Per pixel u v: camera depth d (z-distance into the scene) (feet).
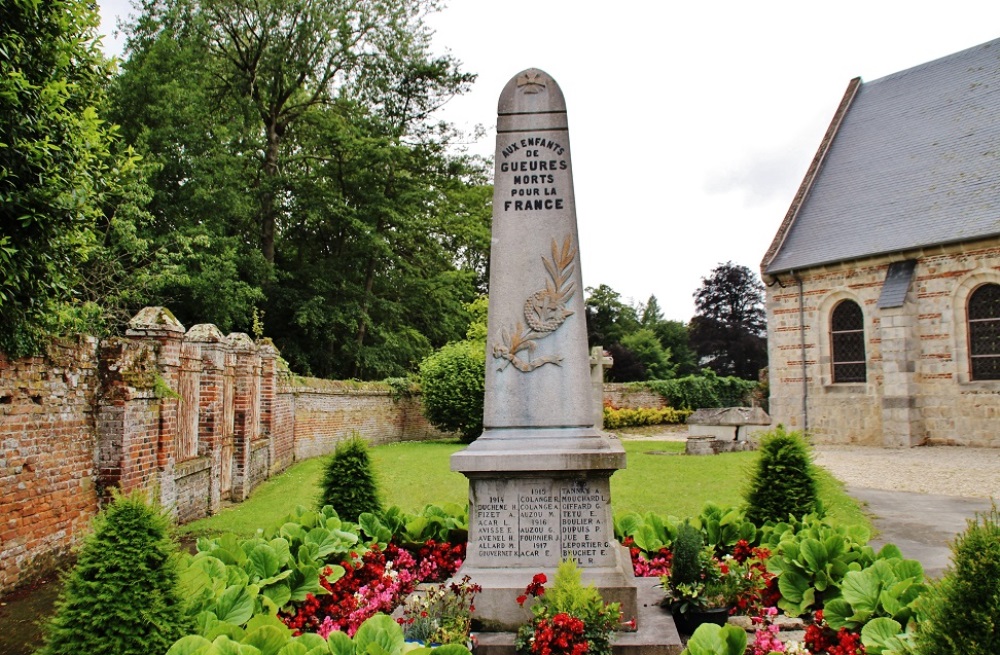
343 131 96.58
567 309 18.11
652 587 19.36
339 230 101.40
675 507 36.29
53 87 24.77
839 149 91.66
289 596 17.46
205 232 74.08
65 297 29.32
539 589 15.83
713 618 17.10
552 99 18.81
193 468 35.01
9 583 22.44
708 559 17.98
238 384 43.09
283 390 58.23
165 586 12.74
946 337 70.38
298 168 103.91
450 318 118.93
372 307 104.78
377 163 98.22
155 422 31.04
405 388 89.61
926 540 30.86
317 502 26.43
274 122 98.63
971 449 67.15
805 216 87.15
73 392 26.48
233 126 86.43
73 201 25.11
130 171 35.88
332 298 100.37
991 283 67.87
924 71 89.71
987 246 67.62
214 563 16.67
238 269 86.38
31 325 23.62
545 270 18.26
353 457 26.45
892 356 71.92
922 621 12.74
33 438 23.89
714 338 176.35
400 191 103.24
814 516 23.49
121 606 12.15
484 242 110.63
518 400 17.75
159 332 31.81
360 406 79.56
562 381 17.79
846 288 77.66
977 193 71.67
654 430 109.40
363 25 97.19
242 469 42.60
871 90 94.94
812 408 80.18
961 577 11.73
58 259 25.90
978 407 68.13
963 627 11.41
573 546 16.84
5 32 24.47
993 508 13.10
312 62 97.45
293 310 96.78
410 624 15.25
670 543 22.58
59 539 25.21
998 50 82.43
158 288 66.03
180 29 86.33
